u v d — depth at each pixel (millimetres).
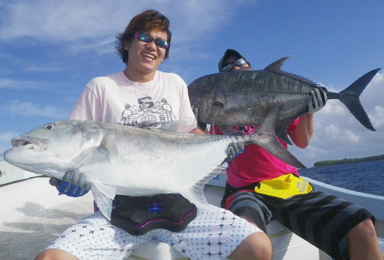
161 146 2229
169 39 2742
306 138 3010
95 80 2529
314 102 2770
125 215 2057
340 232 2275
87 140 2066
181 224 2098
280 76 2896
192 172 2297
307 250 2699
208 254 2064
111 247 2006
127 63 2744
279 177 2744
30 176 5051
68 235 1933
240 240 2002
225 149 2438
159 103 2600
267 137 2523
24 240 3213
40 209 4227
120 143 2125
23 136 2002
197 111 3059
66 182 1985
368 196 2971
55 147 2006
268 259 1992
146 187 2127
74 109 2508
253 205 2500
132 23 2537
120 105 2490
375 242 2178
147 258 2131
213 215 2211
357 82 2928
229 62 3463
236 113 2957
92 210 4219
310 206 2457
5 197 4254
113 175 2064
